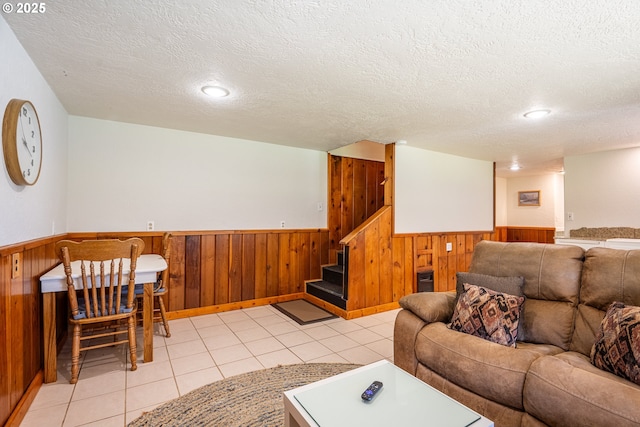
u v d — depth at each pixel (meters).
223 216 3.84
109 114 3.01
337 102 2.61
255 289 4.08
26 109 1.80
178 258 3.57
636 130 3.37
